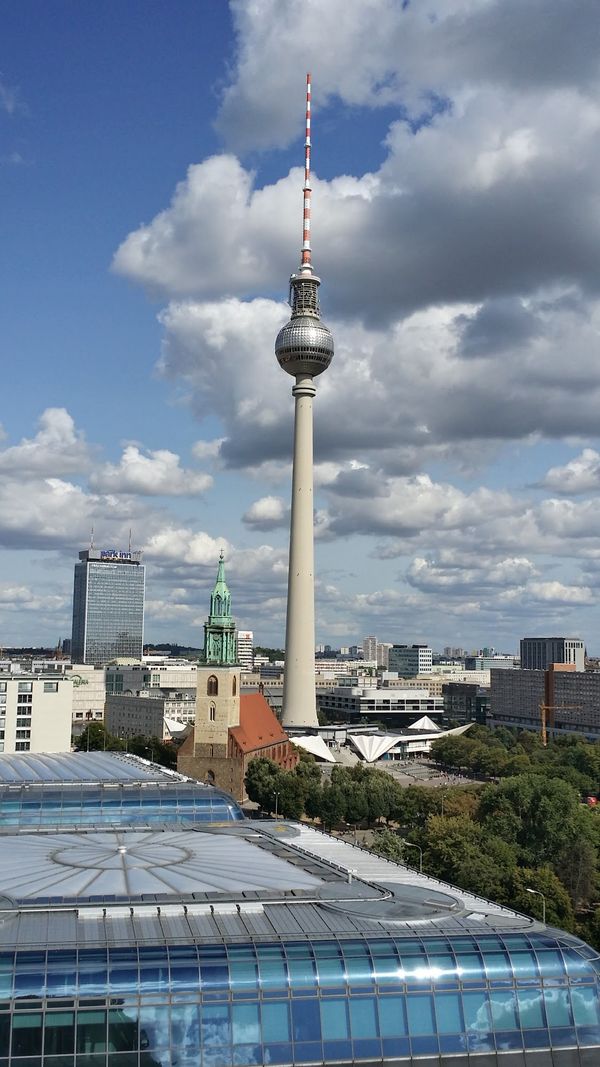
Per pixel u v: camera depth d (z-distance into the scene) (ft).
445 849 458.50
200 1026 192.75
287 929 216.33
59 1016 189.06
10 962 194.08
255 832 350.23
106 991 192.24
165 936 209.36
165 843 309.22
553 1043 205.67
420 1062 198.29
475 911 238.07
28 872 258.78
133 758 540.52
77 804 410.11
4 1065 184.85
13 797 406.82
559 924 410.72
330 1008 199.31
